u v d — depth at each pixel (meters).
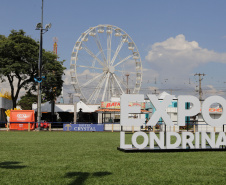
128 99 14.16
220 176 8.27
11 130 38.22
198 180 7.75
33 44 51.00
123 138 14.31
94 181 7.45
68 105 55.81
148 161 10.88
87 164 10.05
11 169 9.02
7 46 47.91
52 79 52.50
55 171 8.73
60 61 54.44
